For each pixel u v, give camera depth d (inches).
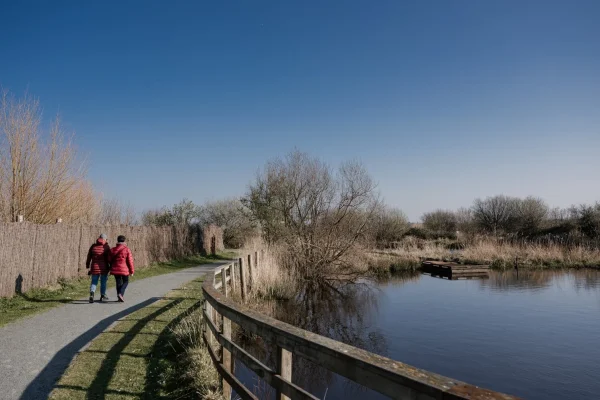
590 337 457.1
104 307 402.0
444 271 956.6
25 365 227.8
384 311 590.2
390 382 77.3
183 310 390.9
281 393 125.7
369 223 892.0
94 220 848.9
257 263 653.9
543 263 1095.0
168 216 1470.2
